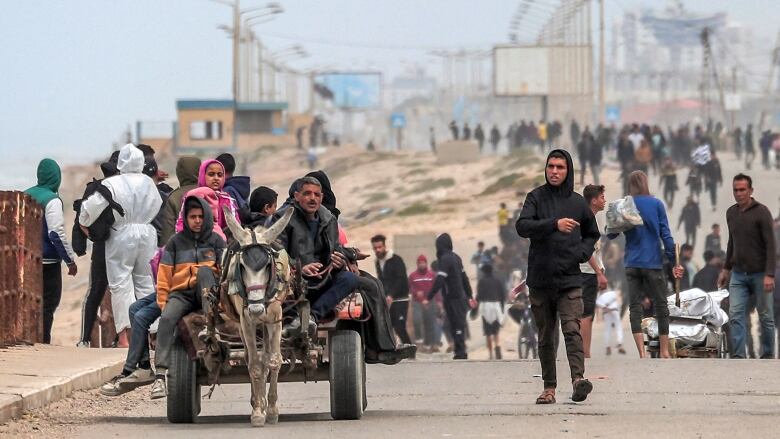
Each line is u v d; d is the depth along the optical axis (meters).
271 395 30.80
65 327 127.06
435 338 84.81
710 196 166.88
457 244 153.88
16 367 38.75
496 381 41.28
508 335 107.81
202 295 31.09
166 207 40.75
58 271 47.88
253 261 29.20
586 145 182.12
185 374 31.77
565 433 28.58
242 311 29.69
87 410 35.12
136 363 34.97
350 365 31.67
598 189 49.75
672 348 50.00
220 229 34.06
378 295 32.88
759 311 50.00
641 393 36.91
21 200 44.06
